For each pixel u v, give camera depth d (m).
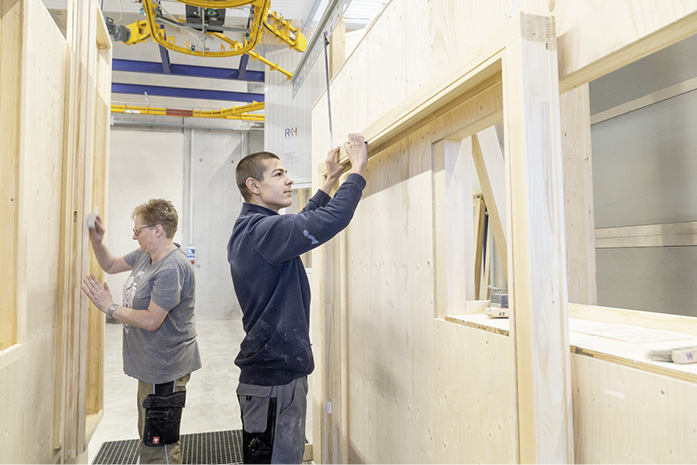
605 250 2.36
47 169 1.67
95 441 2.78
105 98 2.51
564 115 2.08
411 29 1.50
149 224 1.94
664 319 1.03
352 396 2.13
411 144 1.56
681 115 1.95
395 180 1.69
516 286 0.86
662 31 0.68
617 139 2.29
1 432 1.25
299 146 4.48
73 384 1.84
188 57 6.04
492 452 1.07
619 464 0.77
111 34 4.05
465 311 1.38
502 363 1.03
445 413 1.31
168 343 1.86
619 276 2.27
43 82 1.61
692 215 1.90
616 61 0.79
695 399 0.64
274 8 4.10
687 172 1.92
